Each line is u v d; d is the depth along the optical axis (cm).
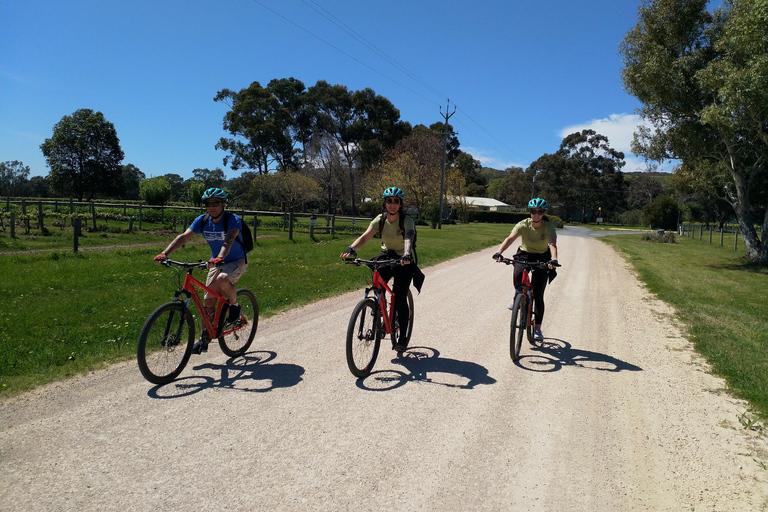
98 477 302
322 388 455
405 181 4834
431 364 537
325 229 3069
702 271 1716
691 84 1892
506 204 9044
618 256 2195
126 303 795
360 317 483
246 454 334
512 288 1093
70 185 6012
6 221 2222
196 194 4609
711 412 427
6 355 511
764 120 1756
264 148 6806
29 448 333
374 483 305
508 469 327
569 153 8862
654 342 664
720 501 297
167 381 457
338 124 7325
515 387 475
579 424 398
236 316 521
